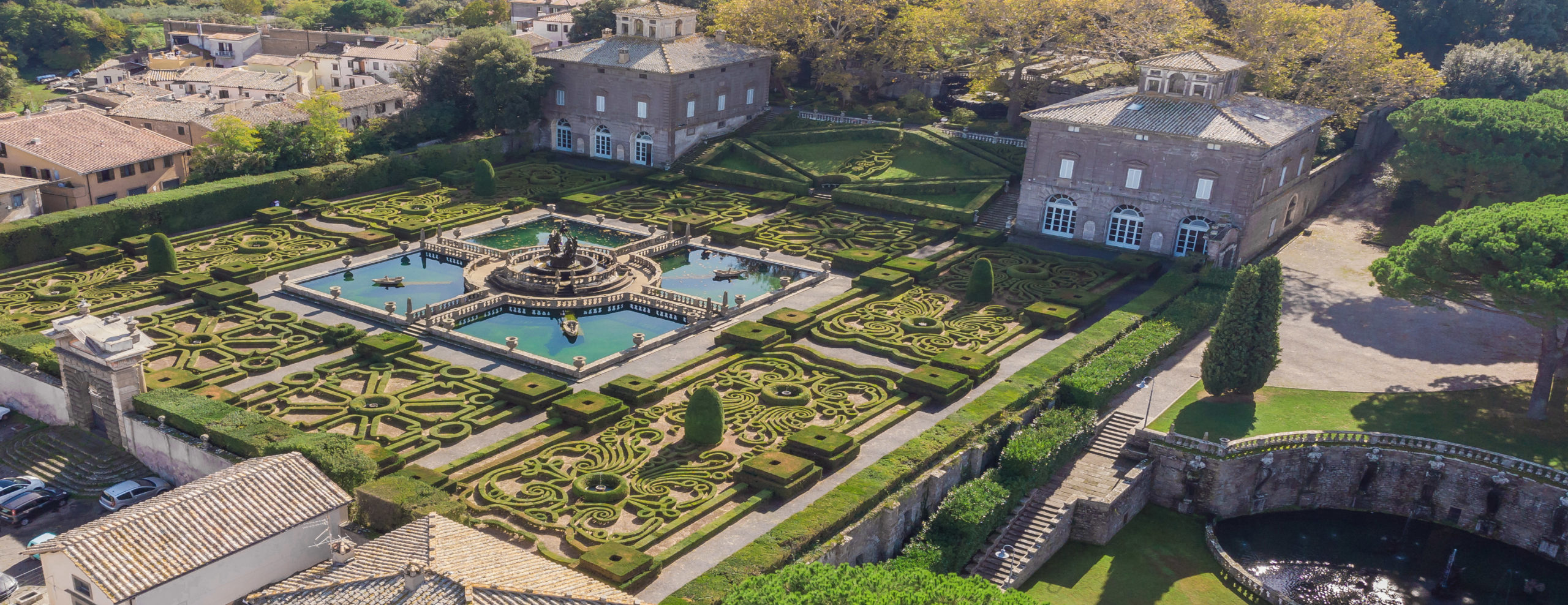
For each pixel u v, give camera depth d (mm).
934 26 130875
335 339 78938
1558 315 64500
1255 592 62469
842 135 133000
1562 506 65188
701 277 98312
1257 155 94562
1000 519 64000
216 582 47125
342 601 41500
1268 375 76438
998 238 106812
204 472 62219
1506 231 67125
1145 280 98000
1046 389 73812
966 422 67938
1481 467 67750
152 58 192625
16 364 72000
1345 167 121312
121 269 94375
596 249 101062
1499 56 121125
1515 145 95375
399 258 101625
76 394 67938
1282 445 69938
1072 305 88812
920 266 96812
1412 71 114312
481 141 134250
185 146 118062
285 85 164625
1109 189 103938
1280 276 72438
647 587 51656
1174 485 70312
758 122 142500
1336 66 115375
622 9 140250
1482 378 78500
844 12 138250
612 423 68562
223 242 102688
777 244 105938
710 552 54938
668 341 82125
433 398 71062
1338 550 68062
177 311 85062
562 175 130750
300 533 50219
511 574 43594
